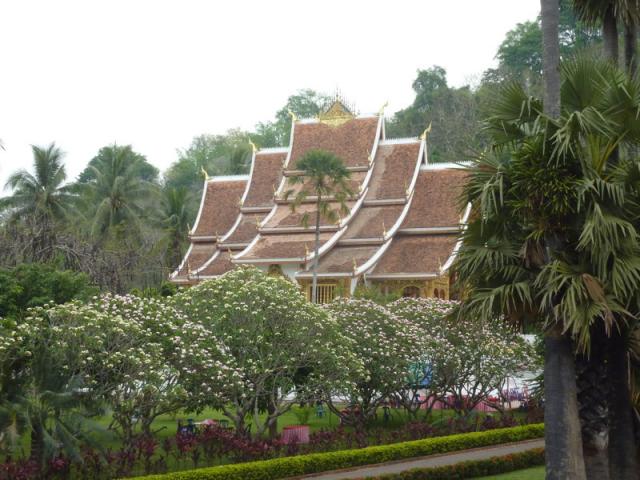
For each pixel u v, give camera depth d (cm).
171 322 2542
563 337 1639
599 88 1738
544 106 1694
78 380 2105
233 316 2728
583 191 1577
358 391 3031
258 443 2503
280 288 2844
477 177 1781
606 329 1529
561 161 1636
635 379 1902
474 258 1764
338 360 2767
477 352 3322
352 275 6119
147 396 2320
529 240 1689
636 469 1800
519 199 1684
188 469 2334
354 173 6831
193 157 12456
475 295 1739
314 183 6156
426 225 6481
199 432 2594
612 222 1573
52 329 2161
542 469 2667
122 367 2281
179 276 6744
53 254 4550
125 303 2502
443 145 9462
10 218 6216
